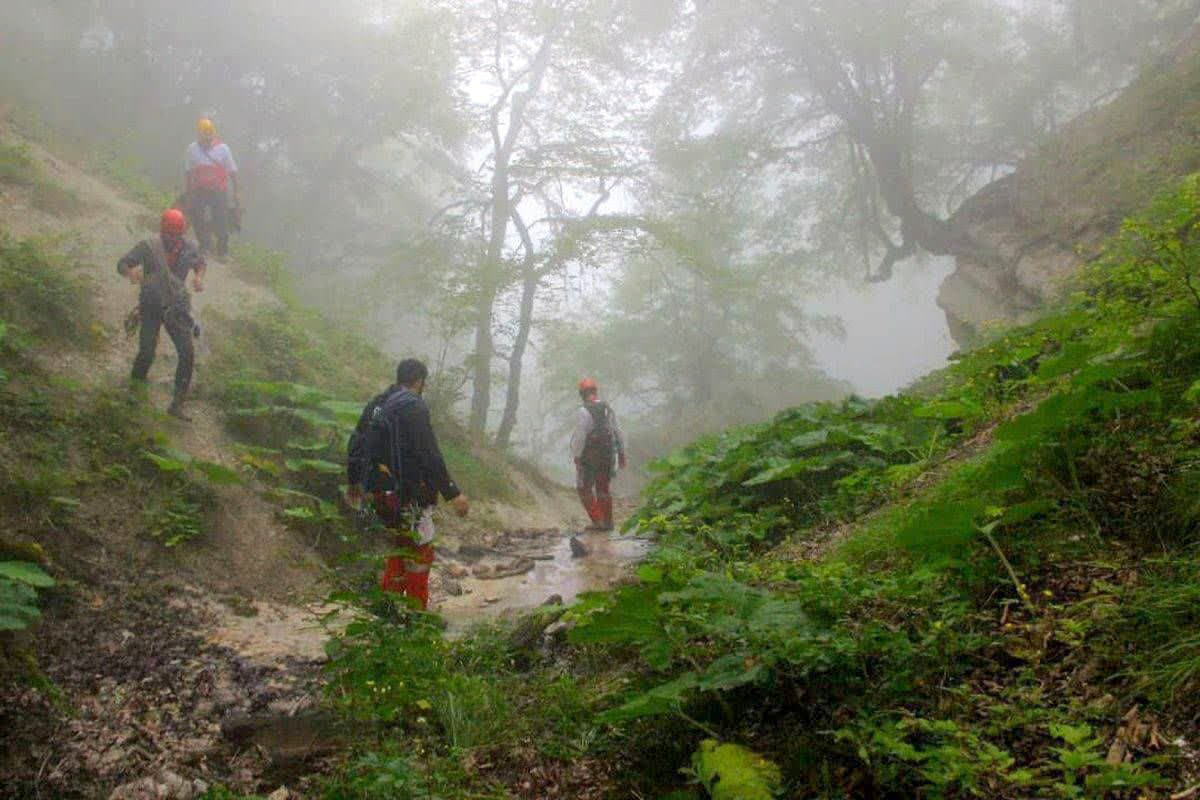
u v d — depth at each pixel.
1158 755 1.96
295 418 8.34
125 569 5.33
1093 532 2.91
